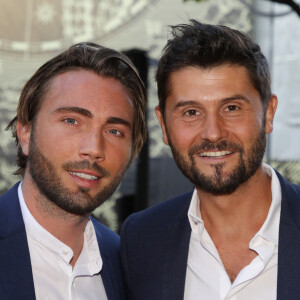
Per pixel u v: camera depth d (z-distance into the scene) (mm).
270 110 1979
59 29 5234
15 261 1666
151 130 4789
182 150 1867
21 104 1897
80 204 1775
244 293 1778
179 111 1859
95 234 2002
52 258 1790
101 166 1798
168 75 1886
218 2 5094
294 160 4859
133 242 2061
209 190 1848
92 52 1886
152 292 1933
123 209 4633
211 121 1794
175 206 2100
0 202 1823
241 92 1800
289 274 1720
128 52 4152
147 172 4305
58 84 1820
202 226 1906
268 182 1976
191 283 1894
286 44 4988
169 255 1955
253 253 1883
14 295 1610
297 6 3328
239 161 1812
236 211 1894
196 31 1859
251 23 5043
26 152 1887
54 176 1768
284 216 1822
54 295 1728
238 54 1798
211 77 1795
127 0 5215
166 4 5176
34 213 1808
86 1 5238
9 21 5164
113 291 1938
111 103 1822
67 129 1778
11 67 5180
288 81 4969
